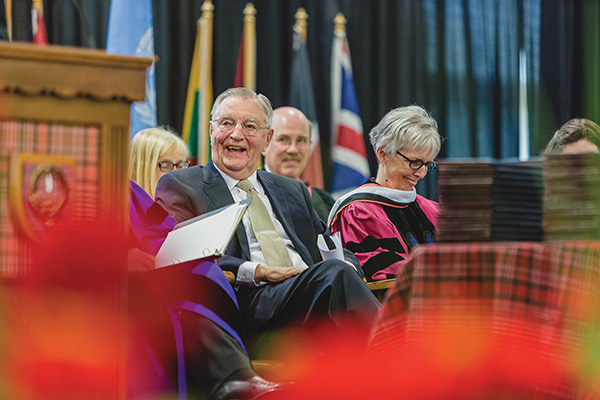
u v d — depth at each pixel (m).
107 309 2.75
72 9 10.11
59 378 2.71
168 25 10.59
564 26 12.49
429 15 11.97
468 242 3.24
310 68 11.35
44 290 2.71
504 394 3.03
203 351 4.04
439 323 3.08
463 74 12.08
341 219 6.36
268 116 5.69
